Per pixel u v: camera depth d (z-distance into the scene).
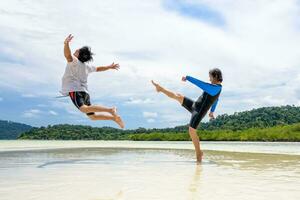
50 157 9.02
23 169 6.09
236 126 63.78
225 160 8.55
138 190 3.98
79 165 6.92
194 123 8.22
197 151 8.15
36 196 3.57
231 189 4.09
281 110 70.31
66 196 3.58
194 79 8.25
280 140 40.03
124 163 7.51
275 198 3.55
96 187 4.17
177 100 8.61
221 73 8.49
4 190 3.92
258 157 9.60
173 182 4.64
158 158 9.09
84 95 7.78
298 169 6.45
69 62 7.65
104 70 8.30
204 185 4.39
